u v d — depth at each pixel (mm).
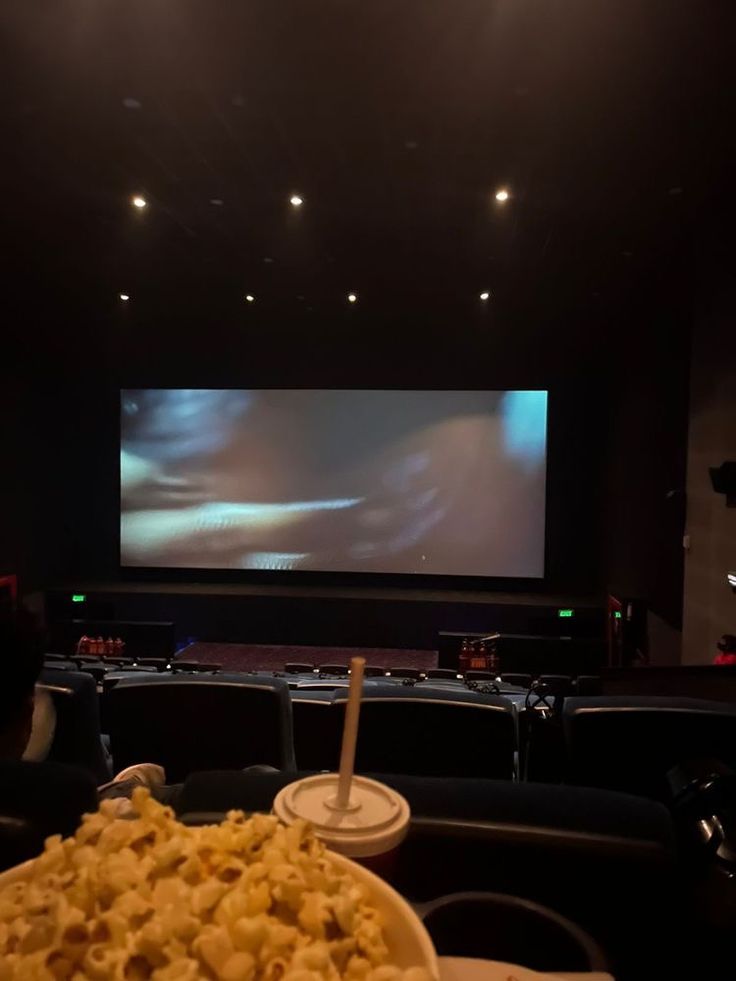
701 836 1023
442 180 4785
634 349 7484
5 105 3959
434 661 8219
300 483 9195
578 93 3717
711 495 5082
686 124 3953
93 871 580
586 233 5551
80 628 8281
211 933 519
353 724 787
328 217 5445
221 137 4301
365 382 9062
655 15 3072
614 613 7309
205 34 3328
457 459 9000
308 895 580
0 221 5555
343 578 9273
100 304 7809
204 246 6082
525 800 907
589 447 8898
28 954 532
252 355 9141
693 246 5543
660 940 850
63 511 9477
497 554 9008
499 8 3076
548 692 3182
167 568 9398
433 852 867
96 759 2494
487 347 8867
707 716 1896
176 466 9305
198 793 916
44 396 9016
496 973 666
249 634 8727
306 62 3529
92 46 3426
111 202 5219
